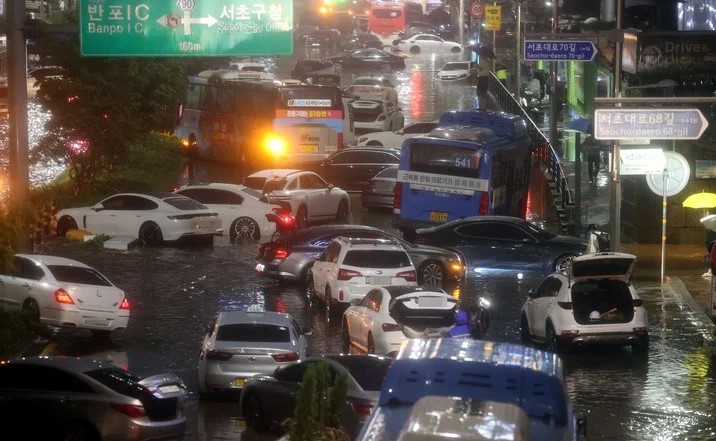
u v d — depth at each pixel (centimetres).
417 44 17575
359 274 4666
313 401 1631
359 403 2728
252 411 3138
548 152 7619
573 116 10262
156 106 8950
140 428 2745
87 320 4266
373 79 11562
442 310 3872
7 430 2806
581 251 5600
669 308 4759
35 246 6209
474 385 1691
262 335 3503
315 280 4928
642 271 5478
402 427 1501
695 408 3369
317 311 4888
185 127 9456
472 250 5656
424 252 5409
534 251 5600
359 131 10344
